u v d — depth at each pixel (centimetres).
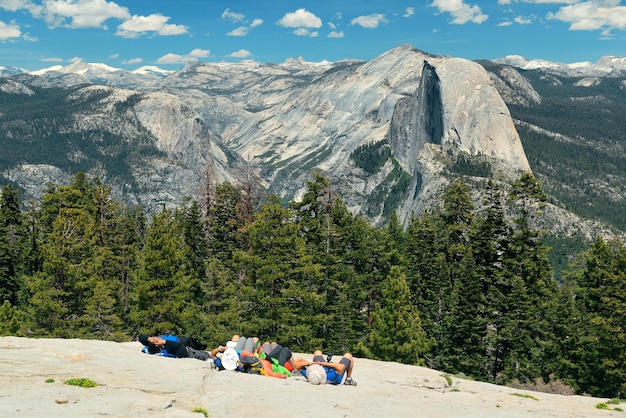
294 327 4191
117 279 5403
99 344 1750
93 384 1182
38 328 4353
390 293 4322
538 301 5331
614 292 4372
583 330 5031
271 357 1612
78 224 4716
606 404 1594
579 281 5409
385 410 1227
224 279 5038
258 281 4212
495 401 1555
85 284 4444
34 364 1315
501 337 4984
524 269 5403
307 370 1524
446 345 5122
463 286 5094
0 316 4072
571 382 4675
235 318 4294
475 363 4925
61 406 986
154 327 4225
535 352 5216
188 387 1267
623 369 4322
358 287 5203
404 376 1867
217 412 1077
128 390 1173
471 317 4975
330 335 5000
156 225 4362
